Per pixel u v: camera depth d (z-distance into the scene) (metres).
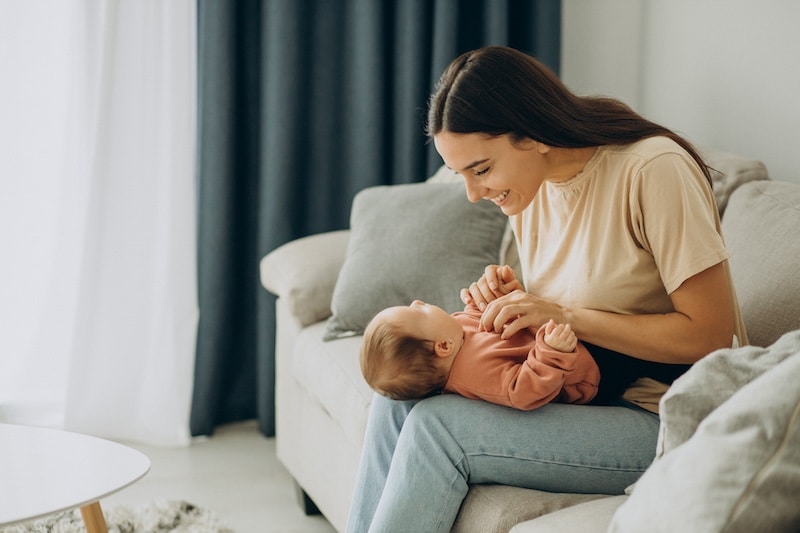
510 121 1.61
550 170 1.71
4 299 3.08
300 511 2.64
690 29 2.83
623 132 1.68
